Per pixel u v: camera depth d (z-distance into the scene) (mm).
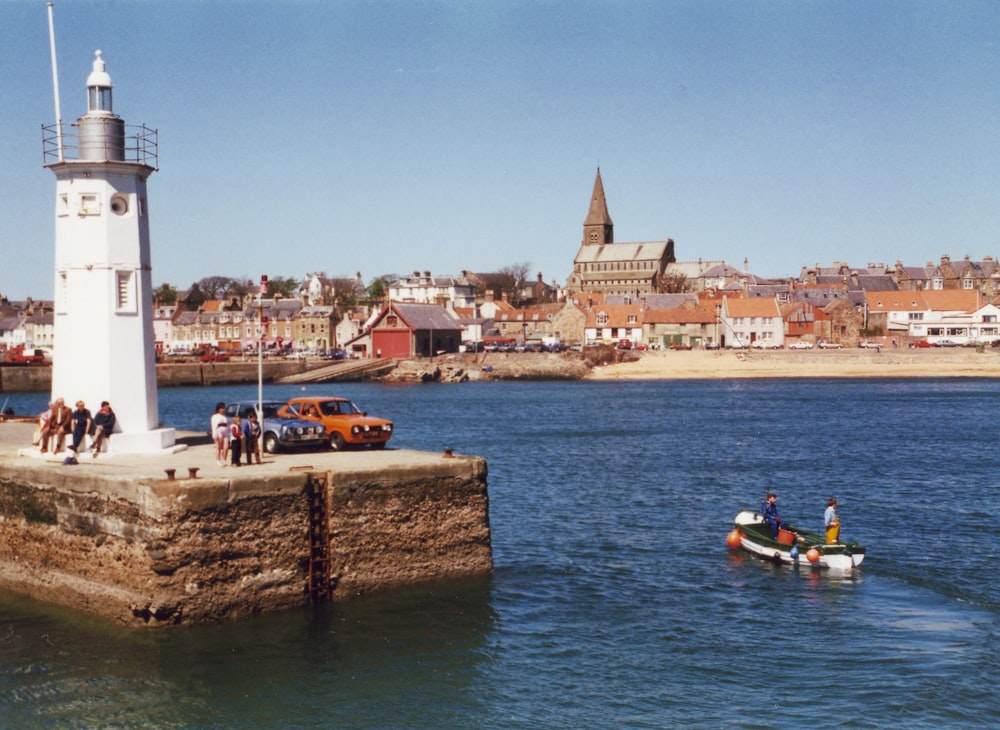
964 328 191500
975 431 75000
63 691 22453
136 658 23922
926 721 21469
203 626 24828
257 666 23766
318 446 33844
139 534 24672
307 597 26734
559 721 21578
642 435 73250
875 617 28078
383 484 27969
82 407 30250
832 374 152250
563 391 128125
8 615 26734
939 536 37625
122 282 31812
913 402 104625
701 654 25375
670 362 157250
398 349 163000
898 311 195750
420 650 25125
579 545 36469
